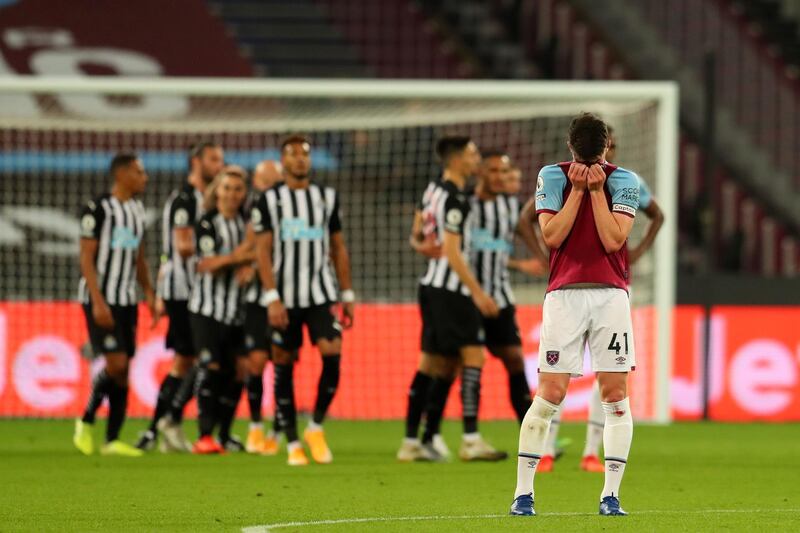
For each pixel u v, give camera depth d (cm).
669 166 4631
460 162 3038
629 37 7888
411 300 5678
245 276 3309
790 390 4950
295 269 2973
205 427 3391
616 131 4975
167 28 6888
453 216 2984
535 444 1956
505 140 5897
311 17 7431
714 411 4934
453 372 3186
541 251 2814
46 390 4772
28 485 2539
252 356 3359
